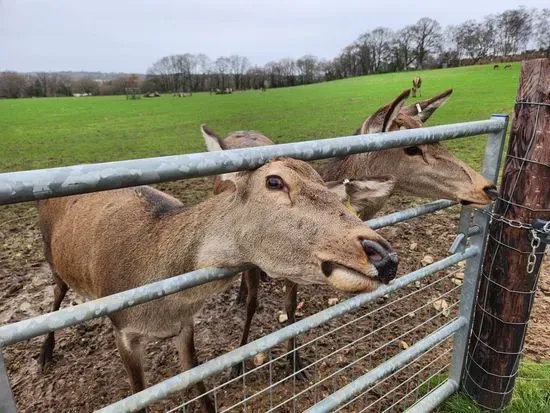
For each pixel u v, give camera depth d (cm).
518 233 242
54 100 4072
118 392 317
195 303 233
